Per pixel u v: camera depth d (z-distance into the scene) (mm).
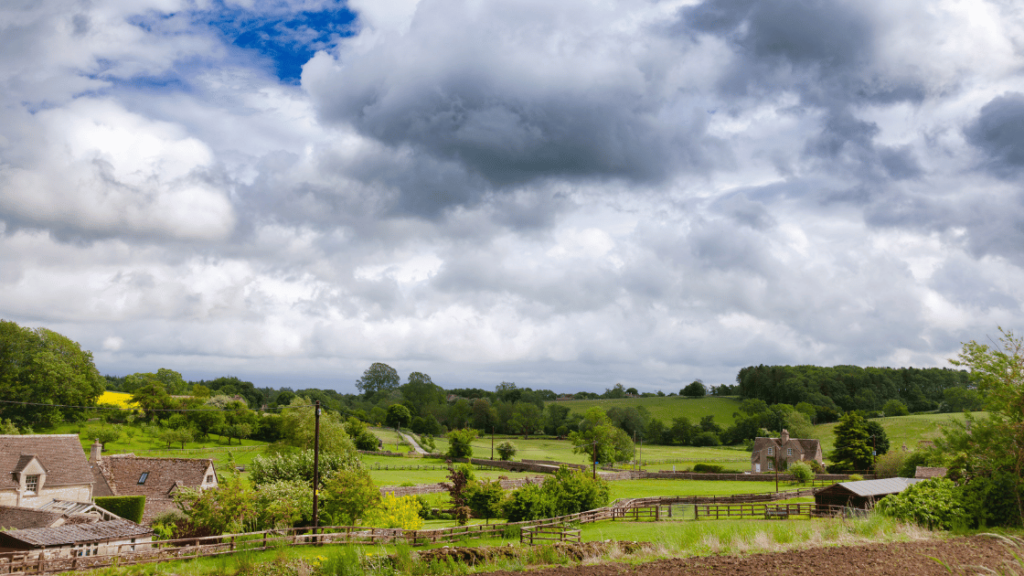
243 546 26172
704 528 21281
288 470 42375
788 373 183625
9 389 95562
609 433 104938
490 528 34406
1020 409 21766
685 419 150500
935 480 23156
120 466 55500
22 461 43938
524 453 129125
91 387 107438
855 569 12445
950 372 178500
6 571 22125
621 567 14531
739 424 147625
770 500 59250
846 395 166875
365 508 37656
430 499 61031
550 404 182625
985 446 22078
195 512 32562
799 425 124625
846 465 88062
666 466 106188
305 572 17891
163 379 148875
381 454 111125
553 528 36688
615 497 60812
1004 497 20781
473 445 142250
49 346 102750
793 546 15828
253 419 115750
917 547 14781
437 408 187875
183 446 100062
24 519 37906
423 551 18922
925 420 123500
